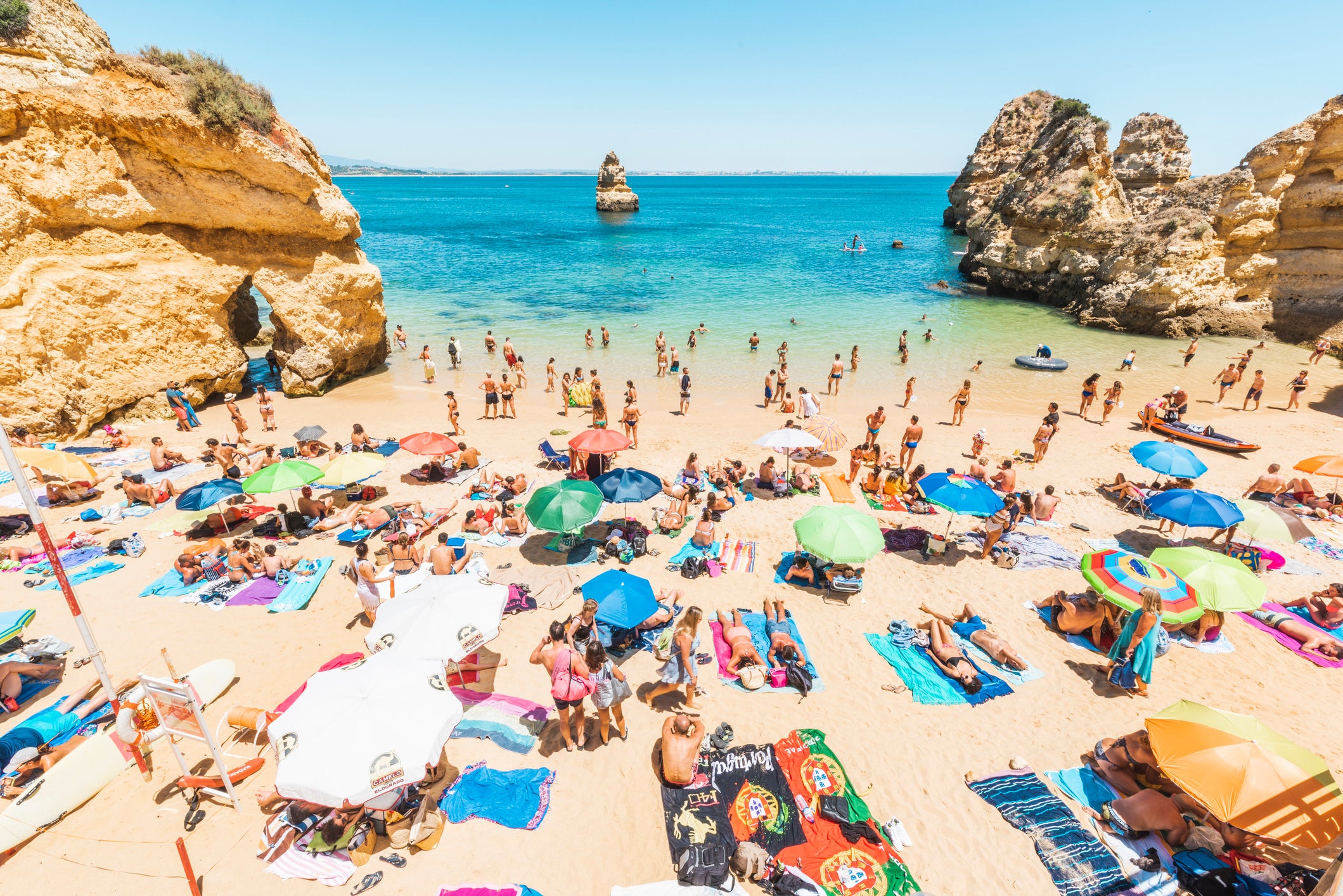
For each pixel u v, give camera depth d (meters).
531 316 37.19
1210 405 22.88
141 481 14.11
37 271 17.11
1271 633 10.34
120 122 17.78
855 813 7.06
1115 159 59.91
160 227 19.61
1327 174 31.03
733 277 51.66
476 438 19.03
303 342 22.55
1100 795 7.34
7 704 8.40
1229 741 6.58
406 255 64.31
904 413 22.22
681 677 8.52
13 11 16.23
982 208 80.38
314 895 6.24
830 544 10.38
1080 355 29.83
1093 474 16.77
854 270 56.44
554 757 7.89
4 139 16.48
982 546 12.98
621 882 6.41
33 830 6.69
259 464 15.51
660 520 13.62
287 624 10.32
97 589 11.09
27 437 15.52
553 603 10.91
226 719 7.98
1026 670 9.39
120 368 18.84
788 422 21.05
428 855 6.64
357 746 6.12
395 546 11.10
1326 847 6.65
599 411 19.25
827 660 9.66
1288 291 32.72
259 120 20.02
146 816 7.02
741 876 6.39
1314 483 16.28
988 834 6.92
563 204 165.25
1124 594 9.27
